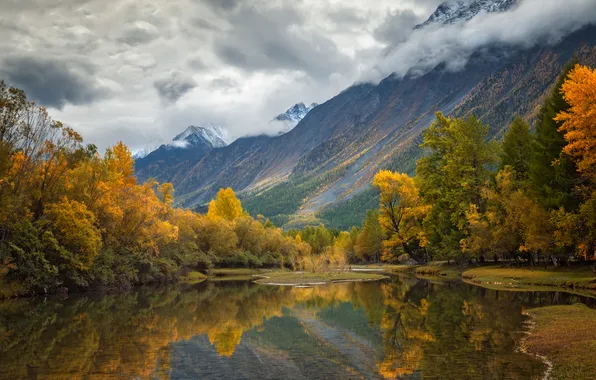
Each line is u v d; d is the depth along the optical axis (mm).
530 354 20250
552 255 56625
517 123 66938
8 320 33531
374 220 136250
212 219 112062
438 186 76812
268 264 122438
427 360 19844
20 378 18078
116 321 33188
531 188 55562
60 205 51250
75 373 18812
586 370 16875
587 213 39688
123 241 65938
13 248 46531
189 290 60438
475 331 26125
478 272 66562
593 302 34906
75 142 54125
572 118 36062
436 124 77438
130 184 70312
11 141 46625
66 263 51781
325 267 91875
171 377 18297
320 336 26766
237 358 21484
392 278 77312
